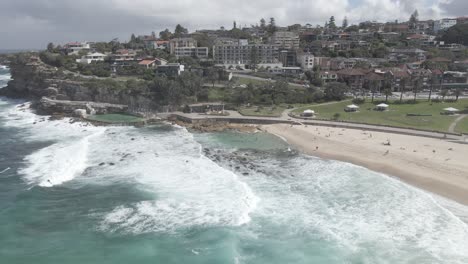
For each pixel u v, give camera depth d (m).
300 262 33.69
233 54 179.75
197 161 59.19
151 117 95.38
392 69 135.25
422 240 36.84
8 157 61.22
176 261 33.53
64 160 59.28
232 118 91.38
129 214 41.81
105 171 54.78
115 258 34.03
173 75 125.94
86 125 87.81
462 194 47.38
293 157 63.75
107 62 151.38
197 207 43.34
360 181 51.94
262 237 37.59
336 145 70.19
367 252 35.09
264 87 117.88
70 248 35.47
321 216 41.84
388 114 93.94
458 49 183.38
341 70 143.00
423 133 75.75
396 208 43.56
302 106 107.19
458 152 63.12
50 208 43.12
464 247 35.53
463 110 95.81
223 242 36.25
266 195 47.38
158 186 49.22
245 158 62.69
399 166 57.81
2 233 37.66
